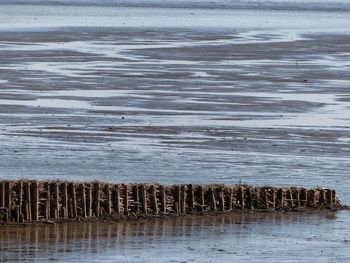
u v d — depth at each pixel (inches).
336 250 2581.2
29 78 6023.6
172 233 2691.9
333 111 4980.3
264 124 4525.1
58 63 7096.5
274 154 3887.8
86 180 3238.2
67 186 2755.9
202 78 6309.1
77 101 5078.7
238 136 4224.9
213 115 4736.7
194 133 4266.7
